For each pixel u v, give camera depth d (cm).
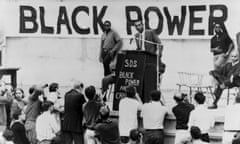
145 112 1455
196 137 1254
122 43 2023
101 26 2039
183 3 2002
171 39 2006
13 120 1521
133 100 1516
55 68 2059
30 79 2064
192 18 1997
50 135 1526
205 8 1991
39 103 1617
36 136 1570
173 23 2006
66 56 2058
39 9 2067
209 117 1480
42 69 2064
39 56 2067
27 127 1606
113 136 1389
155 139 1220
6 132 1269
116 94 1680
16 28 2075
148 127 1450
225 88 1961
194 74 1991
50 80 2061
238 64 1958
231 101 1955
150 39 2011
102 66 2038
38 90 1625
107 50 2025
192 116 1482
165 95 1992
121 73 1680
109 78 1922
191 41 1998
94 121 1498
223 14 1981
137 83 1659
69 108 1531
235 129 1540
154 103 1462
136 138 1377
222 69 1972
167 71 2000
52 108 1548
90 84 2044
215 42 1981
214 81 1975
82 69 2050
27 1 2069
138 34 2019
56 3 2058
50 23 2064
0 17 2083
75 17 2052
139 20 2019
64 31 2058
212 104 1964
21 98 1830
